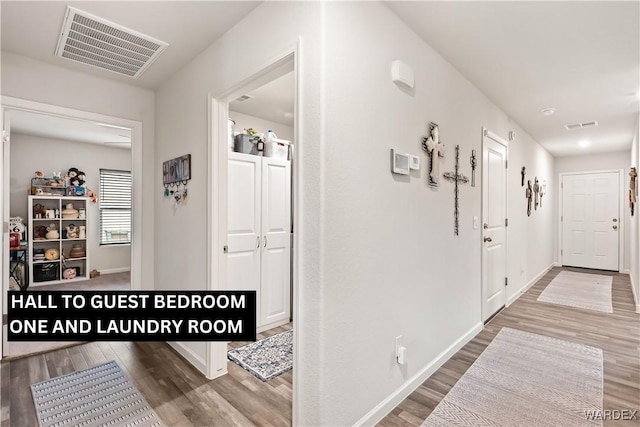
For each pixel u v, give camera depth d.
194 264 2.44
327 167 1.51
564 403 1.95
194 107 2.45
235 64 2.03
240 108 3.70
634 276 4.39
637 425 1.75
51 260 5.19
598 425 1.75
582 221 6.43
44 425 1.79
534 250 5.17
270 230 3.26
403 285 2.01
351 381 1.65
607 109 3.66
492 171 3.43
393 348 1.93
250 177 3.09
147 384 2.20
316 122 1.51
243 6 1.86
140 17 1.96
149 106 3.04
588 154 6.32
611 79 2.86
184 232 2.57
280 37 1.70
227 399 2.02
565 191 6.61
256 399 2.02
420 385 2.15
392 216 1.91
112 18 1.97
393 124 1.91
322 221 1.49
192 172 2.47
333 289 1.55
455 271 2.62
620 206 6.02
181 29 2.08
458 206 2.67
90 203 5.71
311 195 1.53
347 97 1.61
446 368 2.38
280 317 3.35
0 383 2.22
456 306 2.65
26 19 1.97
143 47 2.30
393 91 1.92
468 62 2.55
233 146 3.12
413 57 2.11
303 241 1.56
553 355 2.58
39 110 2.50
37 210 5.08
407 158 2.00
